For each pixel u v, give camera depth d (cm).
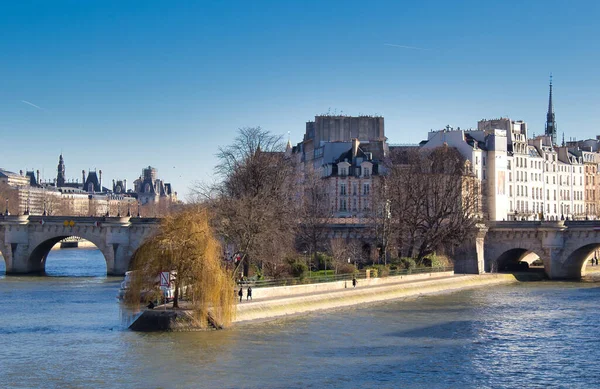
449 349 9756
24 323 11025
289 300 12244
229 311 10581
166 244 10331
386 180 18062
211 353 9225
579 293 15438
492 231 19175
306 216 16825
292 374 8444
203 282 10312
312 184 18262
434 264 17438
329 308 12812
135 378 8219
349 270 15000
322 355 9294
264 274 13900
